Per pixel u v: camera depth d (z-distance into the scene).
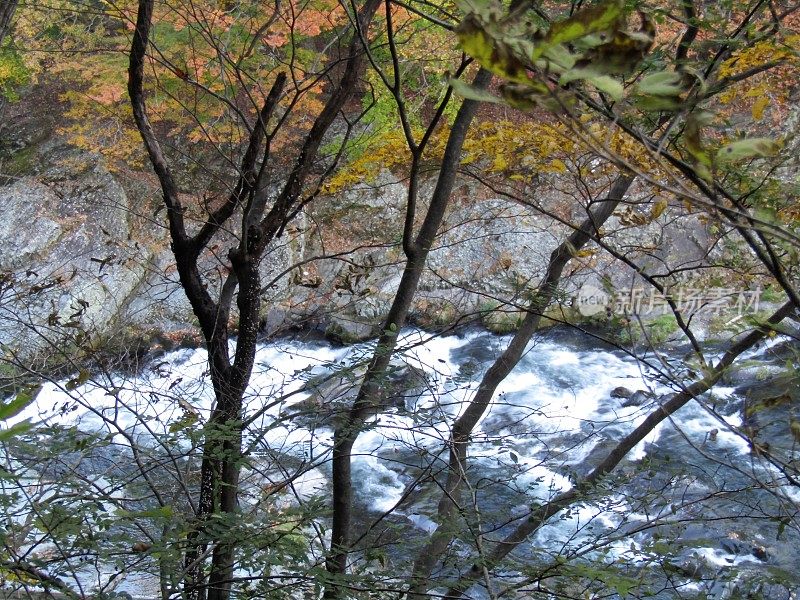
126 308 5.82
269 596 2.36
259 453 3.37
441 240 11.09
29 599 2.07
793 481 1.20
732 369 1.15
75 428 2.36
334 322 10.60
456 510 2.99
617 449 4.20
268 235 4.02
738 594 2.45
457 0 0.49
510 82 0.50
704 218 2.27
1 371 3.55
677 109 0.64
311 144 4.02
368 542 3.35
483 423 8.96
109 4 4.53
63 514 1.95
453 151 3.81
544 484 6.88
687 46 1.71
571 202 5.66
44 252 11.08
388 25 2.82
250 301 3.95
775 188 1.35
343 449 3.74
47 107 13.95
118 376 4.16
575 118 0.53
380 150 4.50
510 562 2.61
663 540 2.95
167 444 2.90
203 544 2.56
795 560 4.96
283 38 5.86
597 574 1.90
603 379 10.35
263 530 2.46
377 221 11.89
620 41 0.48
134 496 3.21
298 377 3.52
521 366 10.64
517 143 3.49
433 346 10.79
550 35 0.48
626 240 6.01
